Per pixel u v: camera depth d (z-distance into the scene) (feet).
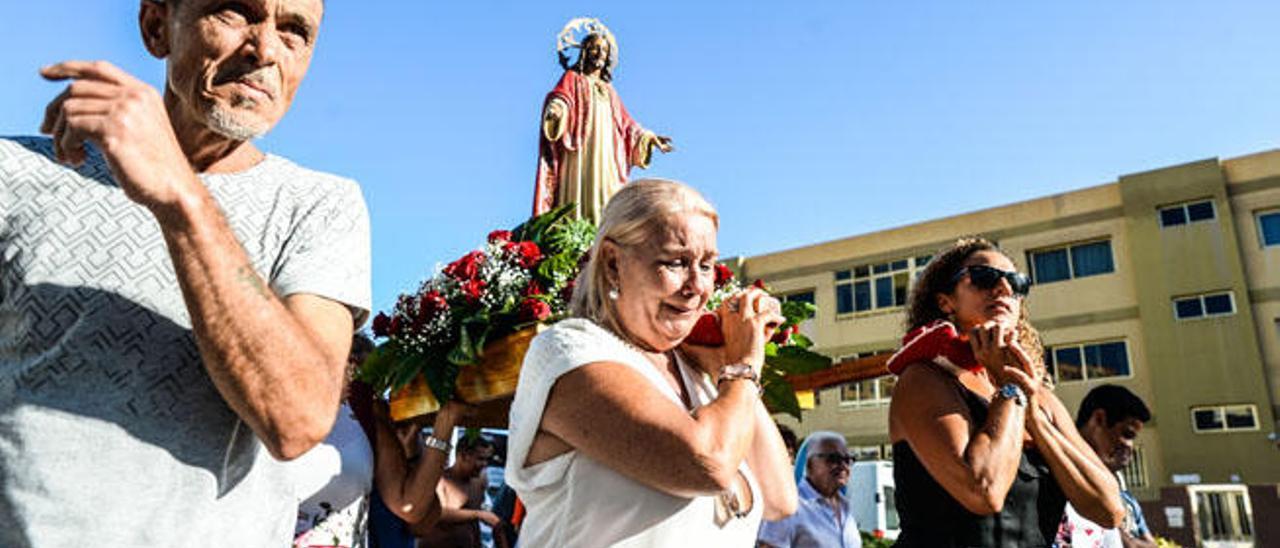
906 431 7.03
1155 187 77.30
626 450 4.63
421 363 9.32
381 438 10.03
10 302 3.92
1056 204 81.82
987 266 8.25
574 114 16.75
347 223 4.74
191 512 3.98
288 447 3.76
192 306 3.51
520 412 5.20
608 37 18.07
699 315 5.55
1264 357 70.44
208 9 4.17
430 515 10.44
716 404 5.00
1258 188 74.08
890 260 87.92
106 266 4.02
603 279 5.65
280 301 3.84
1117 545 12.39
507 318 9.05
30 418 3.74
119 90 3.40
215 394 4.15
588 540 4.77
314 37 4.54
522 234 10.80
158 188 3.37
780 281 94.43
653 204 5.46
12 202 4.04
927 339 7.37
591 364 4.91
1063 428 7.96
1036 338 8.81
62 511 3.64
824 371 9.70
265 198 4.56
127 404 3.88
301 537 8.53
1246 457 67.97
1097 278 78.69
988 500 6.33
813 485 18.01
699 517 4.92
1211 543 66.28
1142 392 74.28
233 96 4.18
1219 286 72.64
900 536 7.26
